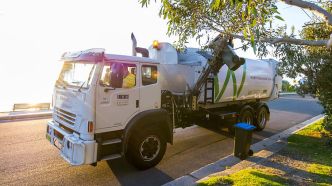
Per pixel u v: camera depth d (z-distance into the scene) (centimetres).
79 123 490
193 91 749
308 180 483
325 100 688
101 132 495
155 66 588
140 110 557
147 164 569
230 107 942
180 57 816
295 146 739
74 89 515
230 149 751
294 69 636
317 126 1011
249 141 632
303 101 2372
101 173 550
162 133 602
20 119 1139
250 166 571
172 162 632
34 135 846
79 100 493
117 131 534
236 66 682
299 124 1191
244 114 932
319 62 633
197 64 770
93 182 506
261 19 329
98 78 484
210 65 706
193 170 583
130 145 549
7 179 506
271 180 474
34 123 1052
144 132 558
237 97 915
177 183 495
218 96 821
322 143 767
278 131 1030
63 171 553
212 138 874
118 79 495
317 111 1670
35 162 599
